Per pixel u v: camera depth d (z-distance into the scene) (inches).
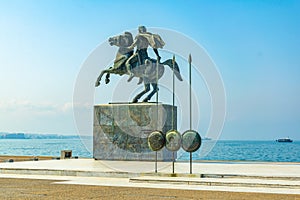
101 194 328.5
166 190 354.6
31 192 339.0
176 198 307.1
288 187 370.3
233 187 376.5
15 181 425.4
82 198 306.3
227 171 477.4
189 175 436.5
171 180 404.5
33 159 762.8
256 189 362.9
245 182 386.3
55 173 488.7
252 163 629.0
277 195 325.1
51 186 382.0
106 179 443.8
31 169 499.8
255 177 425.1
